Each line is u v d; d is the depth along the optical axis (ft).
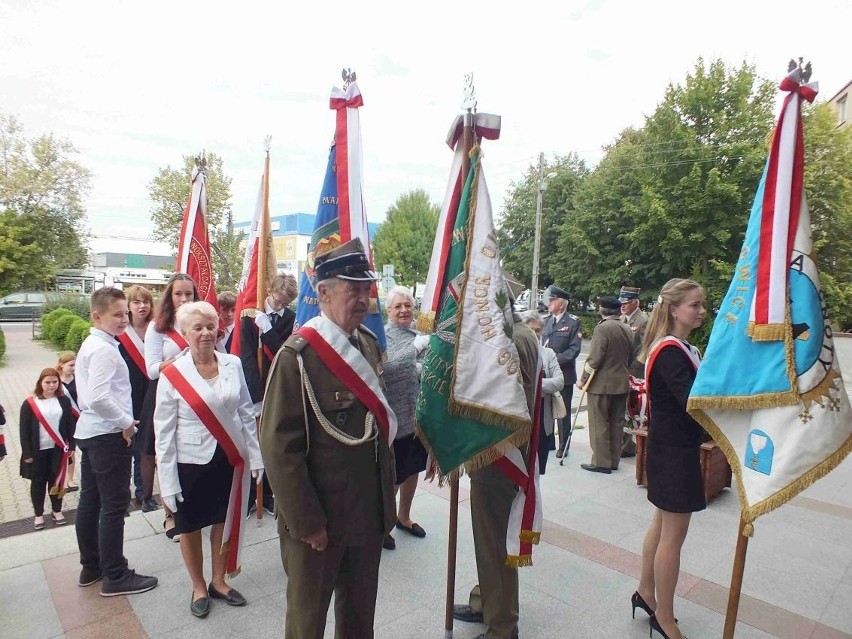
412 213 143.43
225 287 59.98
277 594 10.33
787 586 10.77
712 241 67.62
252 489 14.24
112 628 9.21
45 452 15.17
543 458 14.01
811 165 68.95
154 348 12.94
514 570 8.64
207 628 9.25
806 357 7.37
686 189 67.82
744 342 7.76
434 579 10.89
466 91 8.61
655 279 77.56
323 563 6.79
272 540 12.59
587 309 96.22
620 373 17.69
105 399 9.75
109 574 10.13
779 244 7.51
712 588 10.64
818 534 13.26
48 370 15.38
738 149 66.39
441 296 9.04
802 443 7.24
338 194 12.47
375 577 7.42
